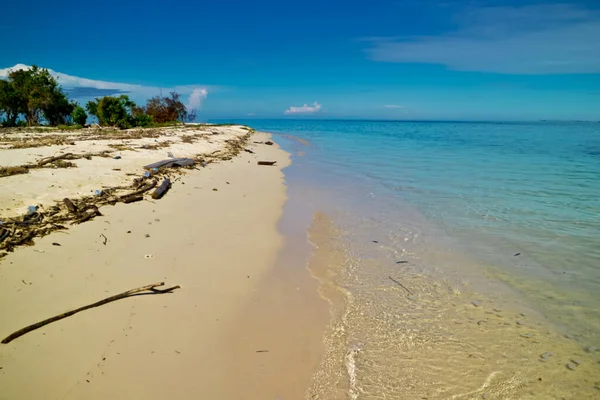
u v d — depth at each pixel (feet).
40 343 11.67
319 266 20.81
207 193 32.73
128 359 11.74
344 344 14.08
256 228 25.94
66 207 22.43
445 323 15.43
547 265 20.65
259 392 11.42
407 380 12.28
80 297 14.37
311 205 33.71
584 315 15.90
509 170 52.70
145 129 89.04
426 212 31.04
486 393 11.73
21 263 15.85
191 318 14.42
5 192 22.50
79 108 95.04
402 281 19.08
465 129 235.20
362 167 57.06
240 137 102.73
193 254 19.93
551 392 11.78
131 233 20.95
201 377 11.60
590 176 47.24
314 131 199.72
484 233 25.81
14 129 82.12
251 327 14.64
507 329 14.98
